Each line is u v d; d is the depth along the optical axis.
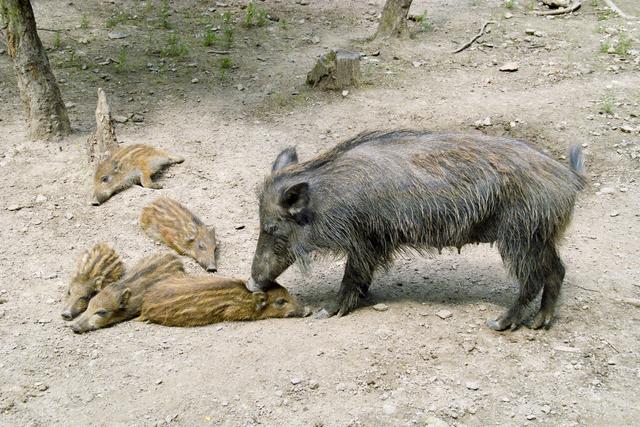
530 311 5.96
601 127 7.61
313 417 5.43
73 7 10.09
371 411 5.45
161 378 5.59
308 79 8.23
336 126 7.68
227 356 5.70
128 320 5.92
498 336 5.82
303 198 5.72
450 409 5.46
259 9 10.38
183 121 7.71
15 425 5.39
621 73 8.37
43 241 6.43
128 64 8.50
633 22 9.83
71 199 6.78
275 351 5.72
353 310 5.99
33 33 7.22
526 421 5.42
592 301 6.06
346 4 10.83
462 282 6.22
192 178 7.03
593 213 6.82
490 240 5.80
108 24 9.50
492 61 8.62
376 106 7.93
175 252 6.41
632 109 7.81
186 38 9.24
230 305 5.88
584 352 5.74
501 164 5.68
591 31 9.53
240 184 6.98
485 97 8.03
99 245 6.16
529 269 5.75
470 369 5.64
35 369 5.64
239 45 9.11
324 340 5.78
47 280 6.15
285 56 8.82
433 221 5.74
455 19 10.08
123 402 5.49
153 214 6.48
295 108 7.93
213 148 7.38
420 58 8.73
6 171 7.01
